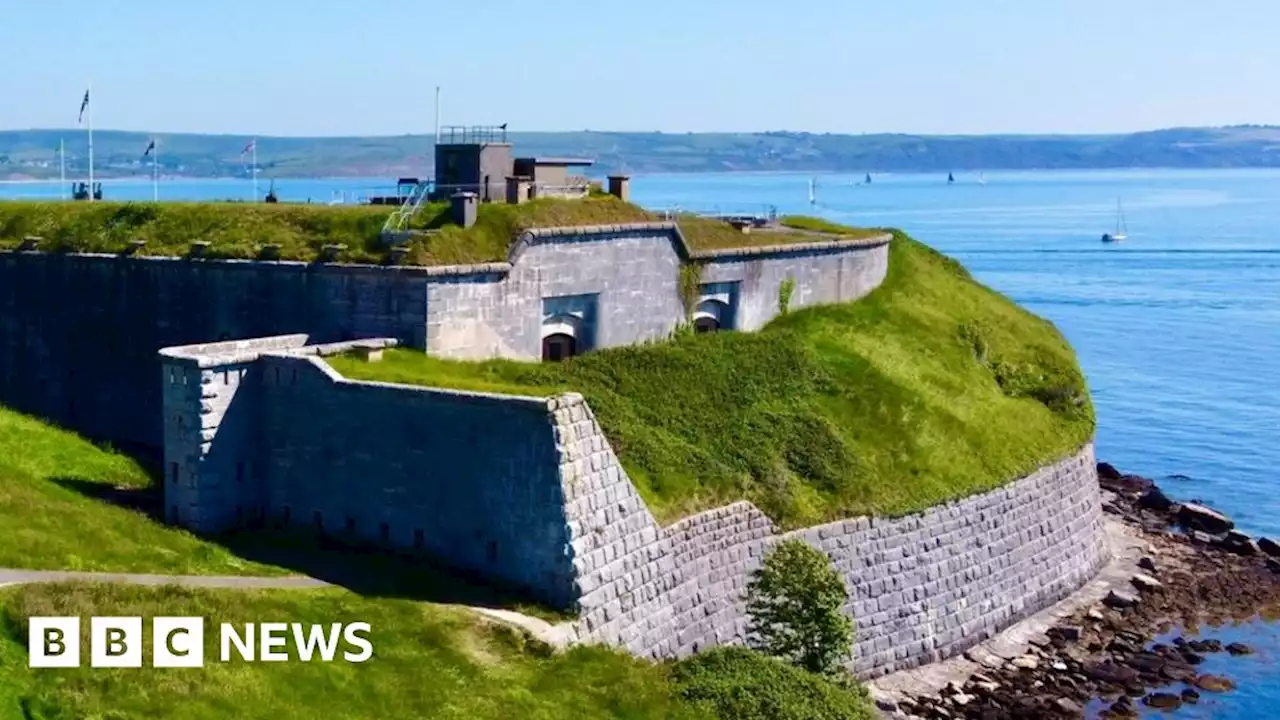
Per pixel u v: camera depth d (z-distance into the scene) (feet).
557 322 154.10
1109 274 590.55
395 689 97.50
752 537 137.39
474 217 147.84
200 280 153.99
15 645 90.22
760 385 162.81
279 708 91.04
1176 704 145.48
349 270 142.10
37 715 83.97
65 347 166.91
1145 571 186.70
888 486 152.66
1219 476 246.68
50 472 137.90
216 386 123.13
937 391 178.50
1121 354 380.99
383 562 119.03
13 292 170.91
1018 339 218.18
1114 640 161.79
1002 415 180.86
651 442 139.85
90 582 100.53
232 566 114.21
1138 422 292.61
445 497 119.75
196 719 86.89
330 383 123.95
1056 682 148.66
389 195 186.80
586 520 116.47
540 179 170.30
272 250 149.59
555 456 114.32
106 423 163.73
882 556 148.15
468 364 141.28
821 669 123.65
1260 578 185.68
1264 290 526.16
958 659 154.10
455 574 118.42
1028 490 168.86
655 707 106.22
